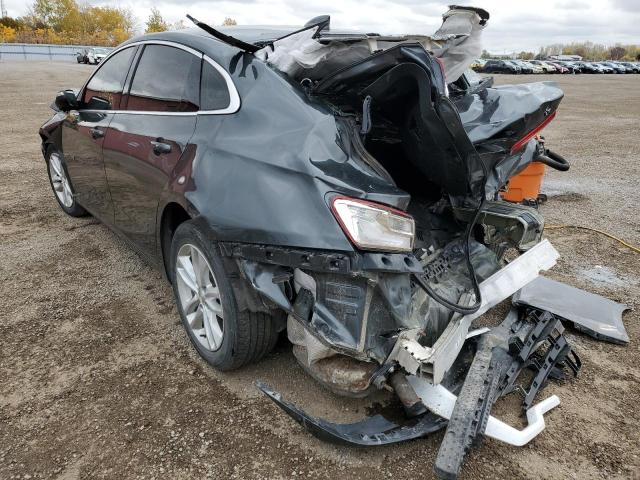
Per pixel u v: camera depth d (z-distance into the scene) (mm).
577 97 21250
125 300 3594
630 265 4434
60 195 5203
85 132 3971
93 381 2752
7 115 12008
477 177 2494
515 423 2523
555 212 5828
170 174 2861
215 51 2949
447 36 2531
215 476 2186
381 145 2814
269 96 2604
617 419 2596
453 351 2295
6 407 2551
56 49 52562
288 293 2344
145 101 3359
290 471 2215
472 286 2738
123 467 2221
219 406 2582
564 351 2809
